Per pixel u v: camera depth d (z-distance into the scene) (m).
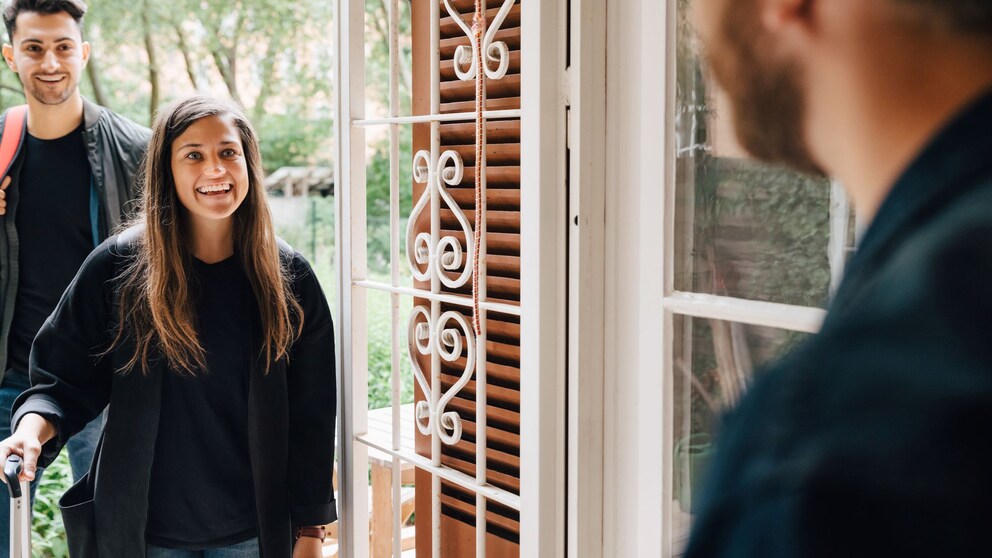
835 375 1.02
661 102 1.52
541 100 1.71
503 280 1.91
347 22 2.27
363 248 2.34
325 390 2.20
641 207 1.58
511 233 1.91
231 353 2.06
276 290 2.07
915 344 1.00
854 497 0.96
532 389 1.77
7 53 2.77
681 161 1.50
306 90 9.12
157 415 2.01
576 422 1.73
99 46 8.30
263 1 8.81
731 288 1.43
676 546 1.57
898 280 1.02
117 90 8.43
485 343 1.94
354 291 2.34
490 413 1.99
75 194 2.76
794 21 1.26
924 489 0.96
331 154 9.25
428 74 2.14
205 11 8.63
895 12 1.11
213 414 2.06
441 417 2.08
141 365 2.00
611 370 1.72
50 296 2.72
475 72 1.93
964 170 1.02
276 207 8.25
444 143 2.08
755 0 1.32
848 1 1.17
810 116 1.25
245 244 2.07
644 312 1.59
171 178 2.01
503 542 2.00
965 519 0.95
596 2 1.66
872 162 1.16
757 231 1.37
